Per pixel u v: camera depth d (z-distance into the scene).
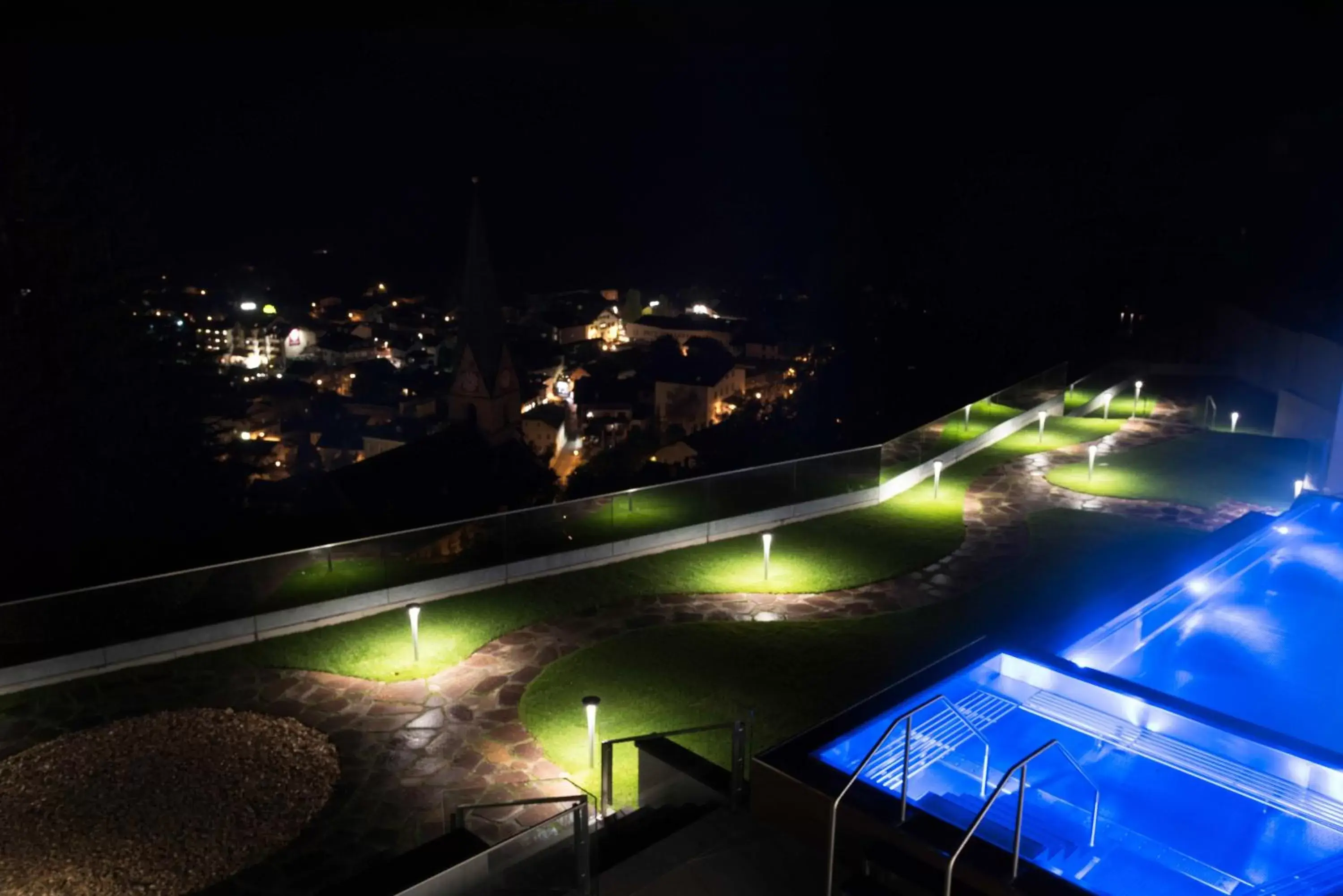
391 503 73.38
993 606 17.62
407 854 10.51
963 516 22.23
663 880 7.97
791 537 21.14
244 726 13.98
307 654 16.03
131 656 15.61
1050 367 41.06
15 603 14.91
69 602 15.27
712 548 20.55
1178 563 11.90
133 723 14.06
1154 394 33.22
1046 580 18.72
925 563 19.61
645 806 10.69
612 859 9.23
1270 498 23.05
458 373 109.69
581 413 123.12
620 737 13.61
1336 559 12.81
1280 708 9.49
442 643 16.44
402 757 13.23
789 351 117.56
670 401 114.25
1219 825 7.39
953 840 7.08
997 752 8.33
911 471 24.34
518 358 144.38
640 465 88.69
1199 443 27.53
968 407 26.69
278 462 67.75
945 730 8.61
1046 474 25.14
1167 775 7.90
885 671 15.39
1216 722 8.03
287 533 43.28
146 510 41.06
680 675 15.29
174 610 16.05
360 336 158.00
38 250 39.34
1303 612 11.44
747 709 14.33
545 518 19.30
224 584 16.38
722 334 140.62
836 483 22.66
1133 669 10.21
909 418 46.25
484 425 109.62
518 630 16.92
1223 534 12.98
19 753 13.38
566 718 14.12
